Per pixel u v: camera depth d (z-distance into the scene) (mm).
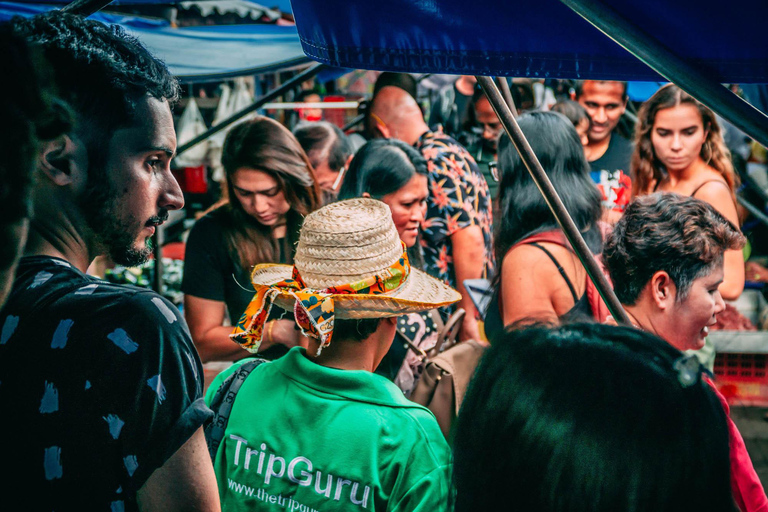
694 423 734
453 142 3701
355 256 1646
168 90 1107
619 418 737
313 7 1480
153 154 1074
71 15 1069
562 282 2373
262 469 1522
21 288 1010
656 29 1260
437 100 5254
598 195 2605
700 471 722
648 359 789
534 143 2537
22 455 968
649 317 1921
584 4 1107
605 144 4441
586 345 817
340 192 3244
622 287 1938
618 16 1099
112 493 979
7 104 874
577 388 768
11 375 974
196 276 3250
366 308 1584
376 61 1443
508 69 1393
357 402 1505
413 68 1430
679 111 3770
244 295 3238
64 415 960
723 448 741
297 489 1472
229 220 3250
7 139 867
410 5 1405
